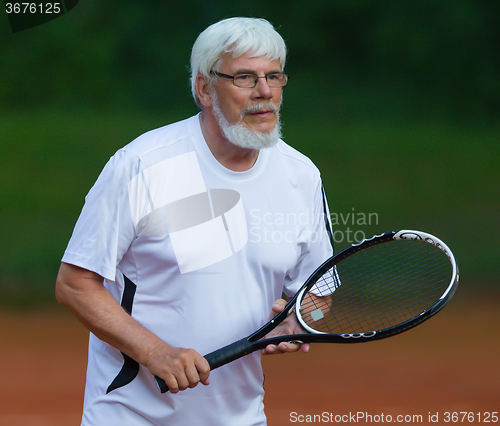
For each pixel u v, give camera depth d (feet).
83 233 27.99
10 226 170.91
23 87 296.51
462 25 292.61
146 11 301.22
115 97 298.15
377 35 299.17
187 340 29.14
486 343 84.64
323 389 65.26
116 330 27.30
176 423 29.45
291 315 31.60
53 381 68.18
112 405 29.35
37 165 229.25
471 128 281.95
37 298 115.14
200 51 29.12
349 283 52.90
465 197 198.39
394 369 72.69
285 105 291.38
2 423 54.85
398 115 288.92
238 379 30.35
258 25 28.71
